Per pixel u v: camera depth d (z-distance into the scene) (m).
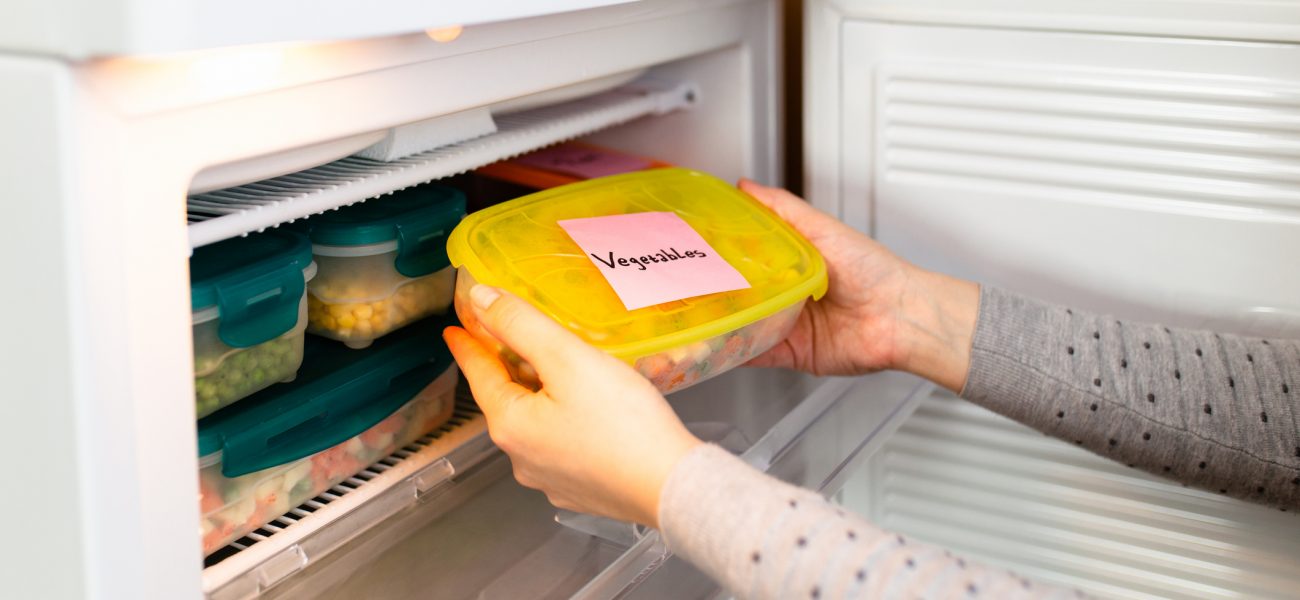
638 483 0.59
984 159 0.95
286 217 0.63
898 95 0.97
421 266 0.80
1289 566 0.92
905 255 1.00
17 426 0.52
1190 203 0.88
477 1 0.56
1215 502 0.93
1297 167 0.84
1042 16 0.89
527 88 0.71
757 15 0.97
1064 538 1.01
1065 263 0.94
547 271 0.71
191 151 0.51
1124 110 0.88
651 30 0.82
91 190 0.47
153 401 0.52
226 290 0.64
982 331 0.84
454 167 0.75
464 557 0.72
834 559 0.53
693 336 0.68
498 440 0.65
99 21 0.42
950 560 0.54
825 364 0.93
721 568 0.56
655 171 0.89
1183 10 0.84
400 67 0.61
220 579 0.66
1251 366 0.81
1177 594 0.97
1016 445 1.01
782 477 0.79
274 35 0.46
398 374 0.81
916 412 1.05
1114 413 0.81
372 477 0.80
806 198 1.04
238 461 0.68
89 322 0.48
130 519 0.52
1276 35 0.82
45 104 0.46
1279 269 0.87
